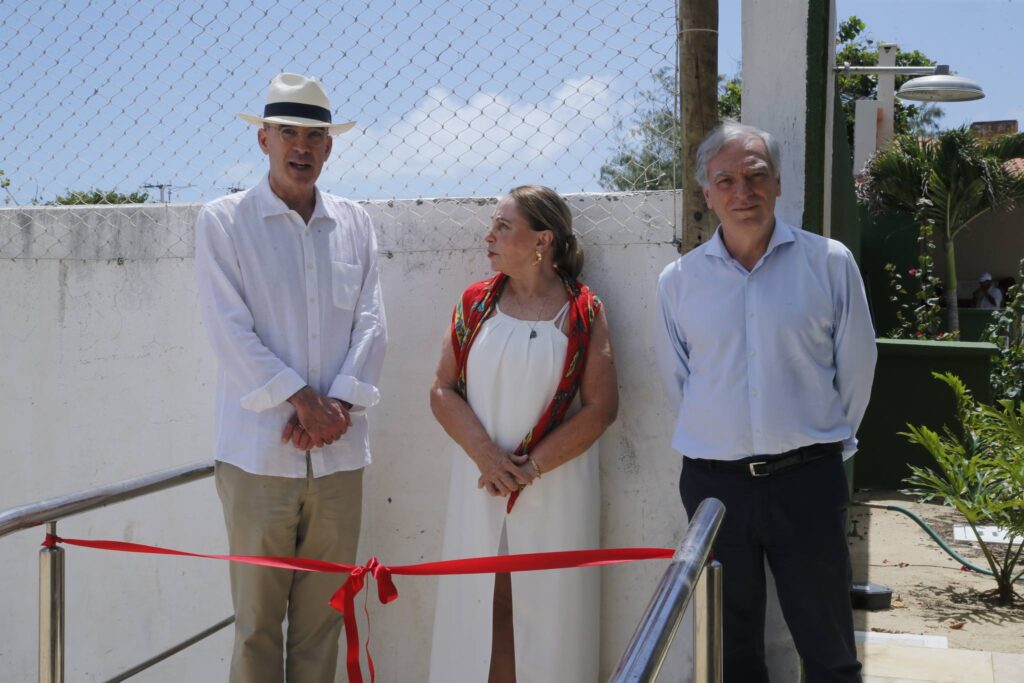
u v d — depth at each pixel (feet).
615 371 11.30
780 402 9.84
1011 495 17.26
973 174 44.75
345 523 11.39
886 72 17.74
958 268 54.70
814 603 9.95
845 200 19.58
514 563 8.84
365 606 12.10
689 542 7.17
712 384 10.12
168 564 13.61
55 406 14.06
